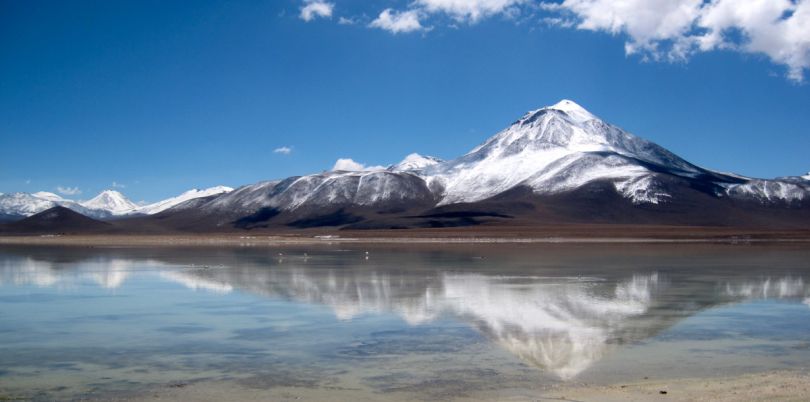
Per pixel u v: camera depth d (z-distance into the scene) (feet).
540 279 126.21
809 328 73.51
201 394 49.24
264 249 273.75
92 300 99.86
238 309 89.25
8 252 255.29
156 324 78.28
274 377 53.83
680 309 86.99
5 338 70.44
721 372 53.88
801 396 45.70
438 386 50.52
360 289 110.42
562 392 48.24
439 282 120.98
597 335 69.56
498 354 61.11
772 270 146.00
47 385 52.03
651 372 54.03
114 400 47.96
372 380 52.54
